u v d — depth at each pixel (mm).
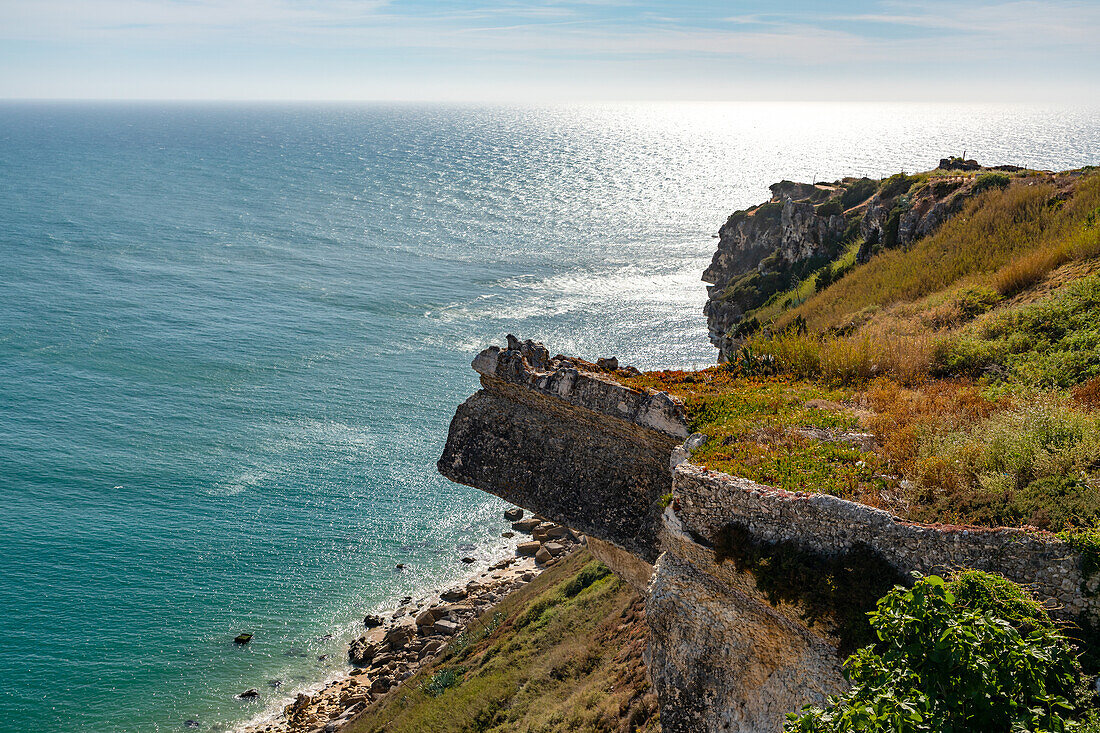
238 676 43594
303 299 120188
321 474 66312
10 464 65938
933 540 8672
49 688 42438
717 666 10523
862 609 8859
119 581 51531
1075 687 7523
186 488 63531
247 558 54500
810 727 7652
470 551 55812
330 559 54656
